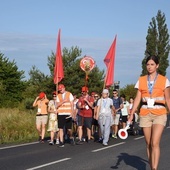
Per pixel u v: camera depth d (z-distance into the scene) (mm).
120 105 17875
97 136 18156
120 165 10008
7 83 49656
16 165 9891
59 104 14094
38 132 17484
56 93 15055
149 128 7461
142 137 18219
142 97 7547
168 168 9633
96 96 18375
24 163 10211
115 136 17719
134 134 19344
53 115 14750
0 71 49469
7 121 19938
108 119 14859
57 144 14773
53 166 9773
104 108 14898
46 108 15883
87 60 18109
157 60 7551
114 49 18766
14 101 47656
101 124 14898
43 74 48938
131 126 19141
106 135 14750
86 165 9945
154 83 7441
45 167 9617
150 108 7383
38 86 48562
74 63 48281
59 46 18188
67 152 12523
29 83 50031
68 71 47875
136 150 13164
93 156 11633
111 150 13141
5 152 12438
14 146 14086
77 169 9367
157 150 7316
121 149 13438
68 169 9352
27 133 18047
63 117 14102
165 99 7449
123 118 19328
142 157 11500
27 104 33312
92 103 15898
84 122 15805
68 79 47812
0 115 21656
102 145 14633
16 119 20516
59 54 18172
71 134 15078
